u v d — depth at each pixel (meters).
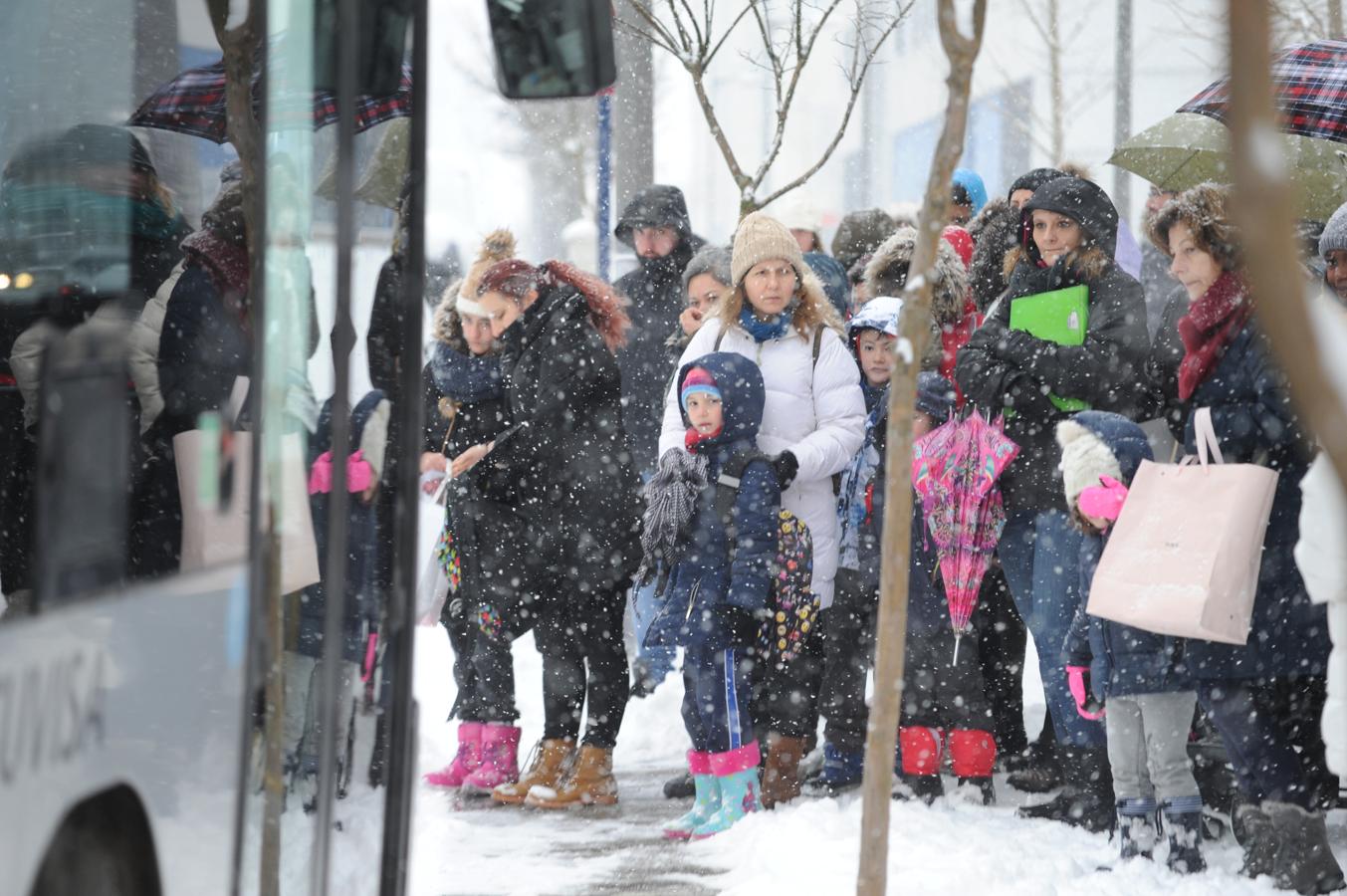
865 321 11.38
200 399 4.43
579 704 12.02
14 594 4.16
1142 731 9.29
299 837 4.86
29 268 4.63
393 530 5.68
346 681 5.26
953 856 9.42
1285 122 11.02
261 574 4.59
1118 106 31.17
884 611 6.10
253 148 4.66
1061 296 10.45
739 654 10.70
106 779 3.72
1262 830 8.83
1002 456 10.55
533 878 9.71
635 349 14.86
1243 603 8.42
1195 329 8.80
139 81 4.80
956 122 5.87
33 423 4.21
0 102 4.91
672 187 14.96
